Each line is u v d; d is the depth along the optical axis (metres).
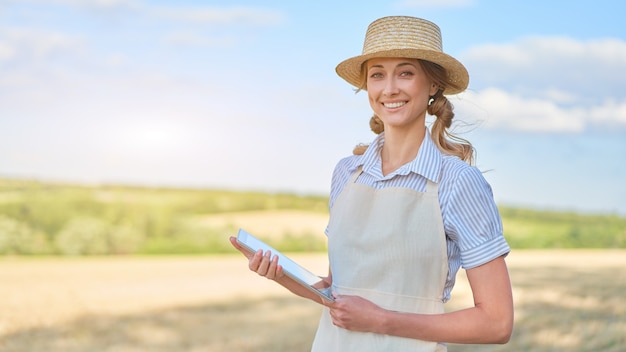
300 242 19.75
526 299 9.49
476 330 1.82
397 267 1.91
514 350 6.87
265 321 8.82
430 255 1.89
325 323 2.08
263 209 20.83
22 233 17.73
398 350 1.88
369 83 2.05
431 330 1.84
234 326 8.50
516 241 18.88
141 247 18.70
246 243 1.92
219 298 10.66
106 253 18.33
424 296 1.90
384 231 1.92
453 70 2.02
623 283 11.16
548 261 14.76
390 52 1.95
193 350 7.34
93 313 9.34
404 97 1.98
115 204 18.70
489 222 1.86
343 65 2.18
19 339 7.87
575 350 7.00
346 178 2.17
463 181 1.87
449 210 1.88
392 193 1.94
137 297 10.81
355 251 1.99
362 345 1.92
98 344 7.60
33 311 9.47
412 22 1.98
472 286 1.86
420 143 2.04
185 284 12.29
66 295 10.88
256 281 12.73
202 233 19.47
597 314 8.45
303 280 1.90
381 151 2.11
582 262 14.56
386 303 1.92
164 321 8.83
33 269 14.14
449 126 2.11
